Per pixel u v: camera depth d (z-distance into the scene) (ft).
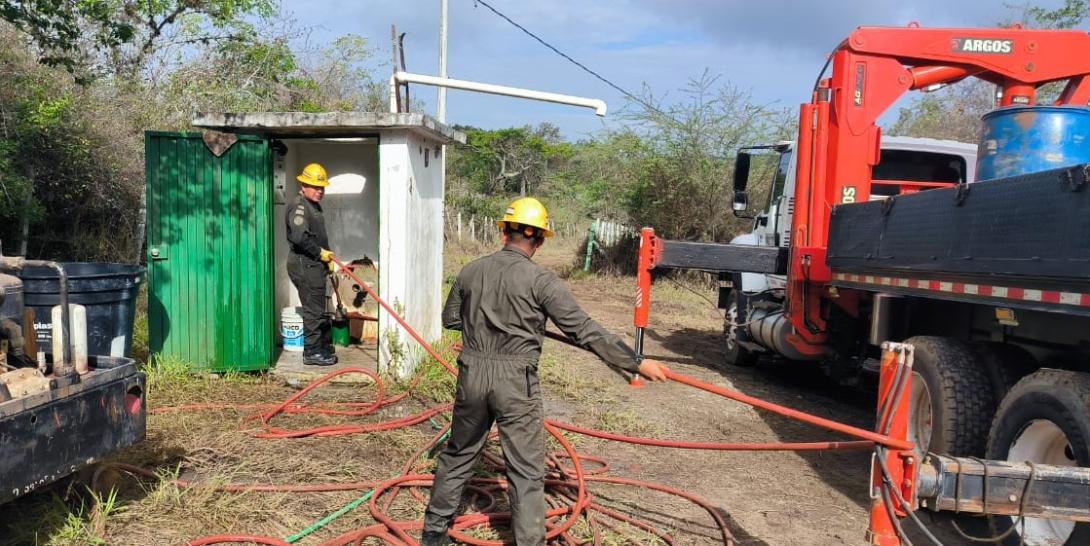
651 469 16.22
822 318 20.56
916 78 19.58
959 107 56.95
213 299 20.95
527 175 149.59
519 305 10.55
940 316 15.65
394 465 15.21
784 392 24.84
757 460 17.39
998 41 19.13
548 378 23.76
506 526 12.53
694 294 50.42
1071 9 47.37
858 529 13.61
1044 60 19.12
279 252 25.07
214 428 16.57
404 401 19.72
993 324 14.06
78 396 10.25
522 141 152.87
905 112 60.85
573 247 76.23
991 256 11.59
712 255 21.66
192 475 14.01
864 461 17.69
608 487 14.92
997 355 13.62
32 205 30.42
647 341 33.88
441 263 26.12
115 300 18.15
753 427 20.25
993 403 13.34
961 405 13.34
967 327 14.84
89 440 10.47
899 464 9.43
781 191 27.58
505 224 11.06
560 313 10.48
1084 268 9.47
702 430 19.63
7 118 29.76
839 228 18.04
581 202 62.28
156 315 20.68
